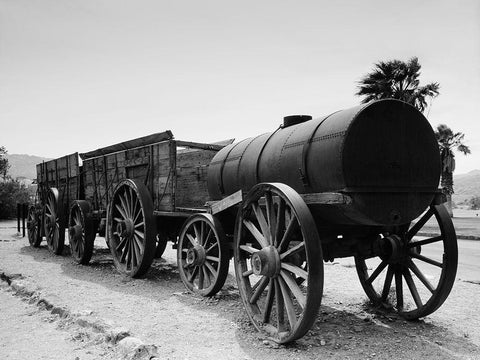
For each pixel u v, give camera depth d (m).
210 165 7.09
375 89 23.33
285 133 5.68
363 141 4.61
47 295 6.62
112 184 9.56
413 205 4.87
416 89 23.28
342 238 5.56
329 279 8.09
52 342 4.76
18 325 5.41
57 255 11.38
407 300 6.38
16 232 18.78
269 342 4.66
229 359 4.22
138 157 8.70
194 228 6.92
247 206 5.41
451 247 4.98
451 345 4.65
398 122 4.82
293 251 4.53
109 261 10.38
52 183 12.82
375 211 4.62
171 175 7.75
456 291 7.12
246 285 5.41
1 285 7.89
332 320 5.50
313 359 4.24
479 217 39.53
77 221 10.21
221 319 5.50
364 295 6.82
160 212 7.80
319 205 4.88
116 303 6.30
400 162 4.80
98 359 4.24
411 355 4.35
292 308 4.65
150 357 4.14
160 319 5.51
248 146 6.35
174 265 9.69
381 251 5.52
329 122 4.95
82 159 11.05
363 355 4.34
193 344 4.63
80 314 5.51
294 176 5.16
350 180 4.52
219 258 6.35
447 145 31.80
